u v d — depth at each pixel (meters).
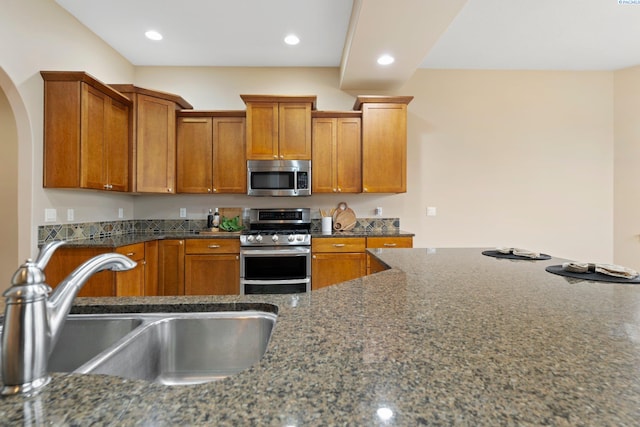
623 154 3.85
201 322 0.96
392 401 0.43
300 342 0.63
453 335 0.66
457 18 2.81
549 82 3.90
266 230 3.69
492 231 3.91
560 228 3.91
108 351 0.74
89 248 2.45
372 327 0.71
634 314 0.80
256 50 3.43
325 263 3.24
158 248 3.15
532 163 3.91
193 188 3.48
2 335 0.47
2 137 2.29
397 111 3.49
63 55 2.67
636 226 3.79
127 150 3.08
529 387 0.47
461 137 3.90
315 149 3.53
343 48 3.38
